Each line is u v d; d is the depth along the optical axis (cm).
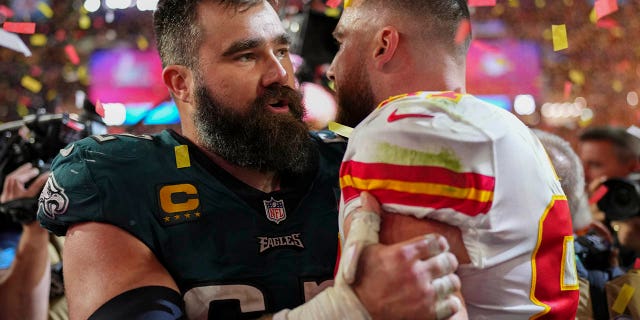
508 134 89
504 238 85
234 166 115
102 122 179
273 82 111
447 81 101
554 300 92
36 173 157
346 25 107
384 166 85
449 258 81
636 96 470
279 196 115
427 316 79
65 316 174
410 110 87
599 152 244
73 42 390
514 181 87
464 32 102
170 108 212
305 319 84
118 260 104
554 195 93
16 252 159
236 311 107
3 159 160
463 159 84
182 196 111
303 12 213
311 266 112
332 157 125
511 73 447
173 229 109
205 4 112
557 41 129
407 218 84
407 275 79
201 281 107
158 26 120
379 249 81
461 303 82
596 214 187
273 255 111
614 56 477
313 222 115
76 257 105
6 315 157
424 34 100
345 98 107
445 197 83
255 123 110
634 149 243
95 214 107
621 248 182
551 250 91
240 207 112
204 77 112
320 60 210
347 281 82
